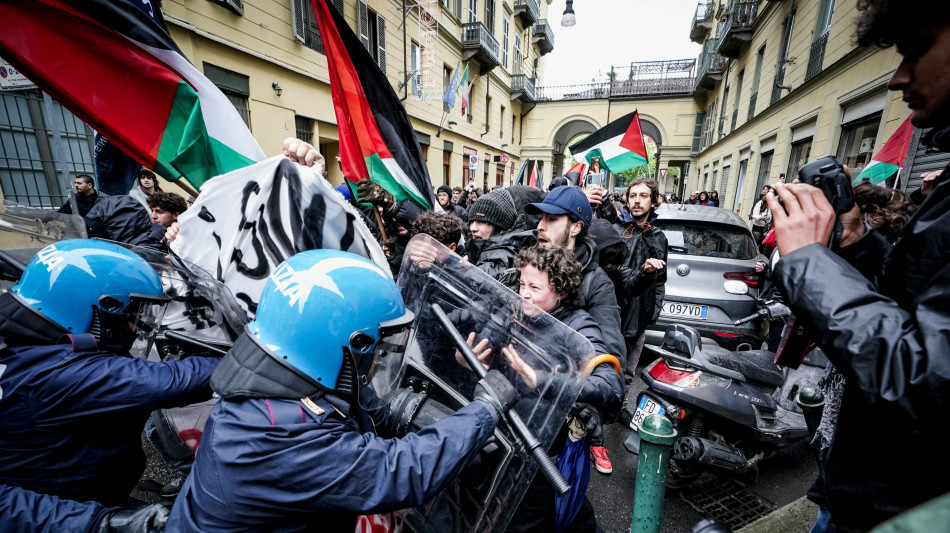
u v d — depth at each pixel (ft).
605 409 4.20
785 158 29.76
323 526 2.94
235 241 4.80
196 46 19.86
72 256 3.77
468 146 55.67
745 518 6.97
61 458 3.67
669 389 7.40
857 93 20.13
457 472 2.79
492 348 3.73
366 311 2.82
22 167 14.44
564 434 4.39
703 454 6.85
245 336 2.86
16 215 6.06
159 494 6.50
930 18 2.05
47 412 3.52
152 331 4.75
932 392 1.84
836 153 22.47
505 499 3.28
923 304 2.02
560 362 3.33
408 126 8.65
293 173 4.92
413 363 3.97
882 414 2.10
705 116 73.05
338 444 2.57
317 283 2.75
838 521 2.72
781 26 32.24
